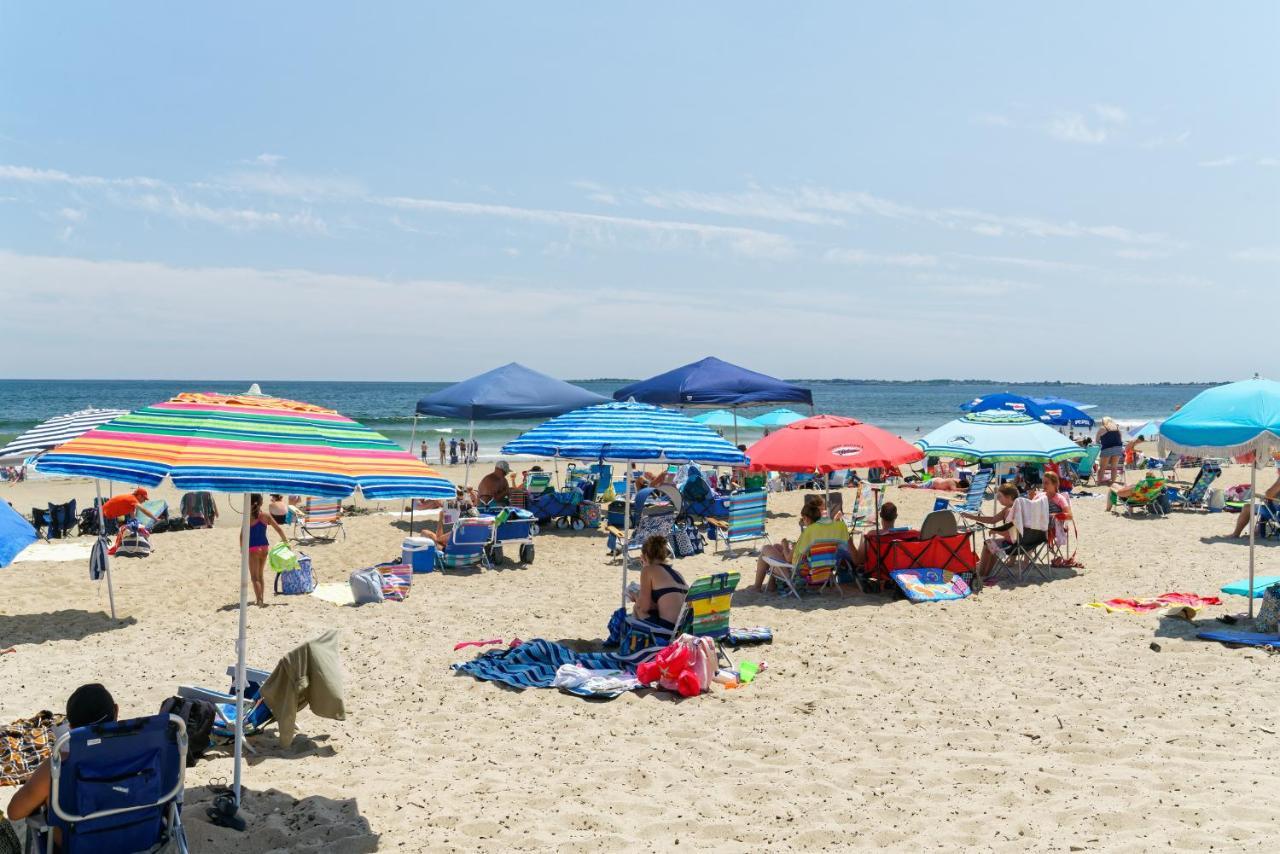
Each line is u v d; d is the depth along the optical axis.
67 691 7.45
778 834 4.77
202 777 5.55
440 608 10.41
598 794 5.33
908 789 5.31
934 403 123.19
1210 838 4.45
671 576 8.00
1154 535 15.07
